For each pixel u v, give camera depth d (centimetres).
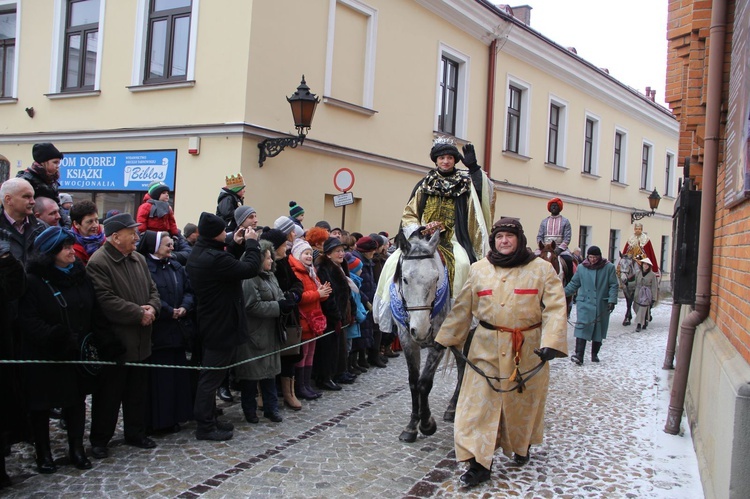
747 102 337
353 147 1195
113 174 1102
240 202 718
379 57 1242
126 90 1091
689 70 598
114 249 457
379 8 1231
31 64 1207
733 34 461
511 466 461
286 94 1045
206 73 1009
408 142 1344
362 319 718
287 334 588
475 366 435
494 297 429
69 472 426
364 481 425
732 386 327
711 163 528
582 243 2155
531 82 1777
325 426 546
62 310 410
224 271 480
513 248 436
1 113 1251
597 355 963
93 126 1129
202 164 1005
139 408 477
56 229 412
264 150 993
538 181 1852
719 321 494
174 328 506
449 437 521
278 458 464
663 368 861
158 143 1053
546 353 401
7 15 1256
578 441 526
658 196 2269
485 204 555
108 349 438
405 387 701
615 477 445
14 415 395
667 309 1802
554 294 418
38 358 402
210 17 1005
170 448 480
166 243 516
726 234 467
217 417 567
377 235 877
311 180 1103
